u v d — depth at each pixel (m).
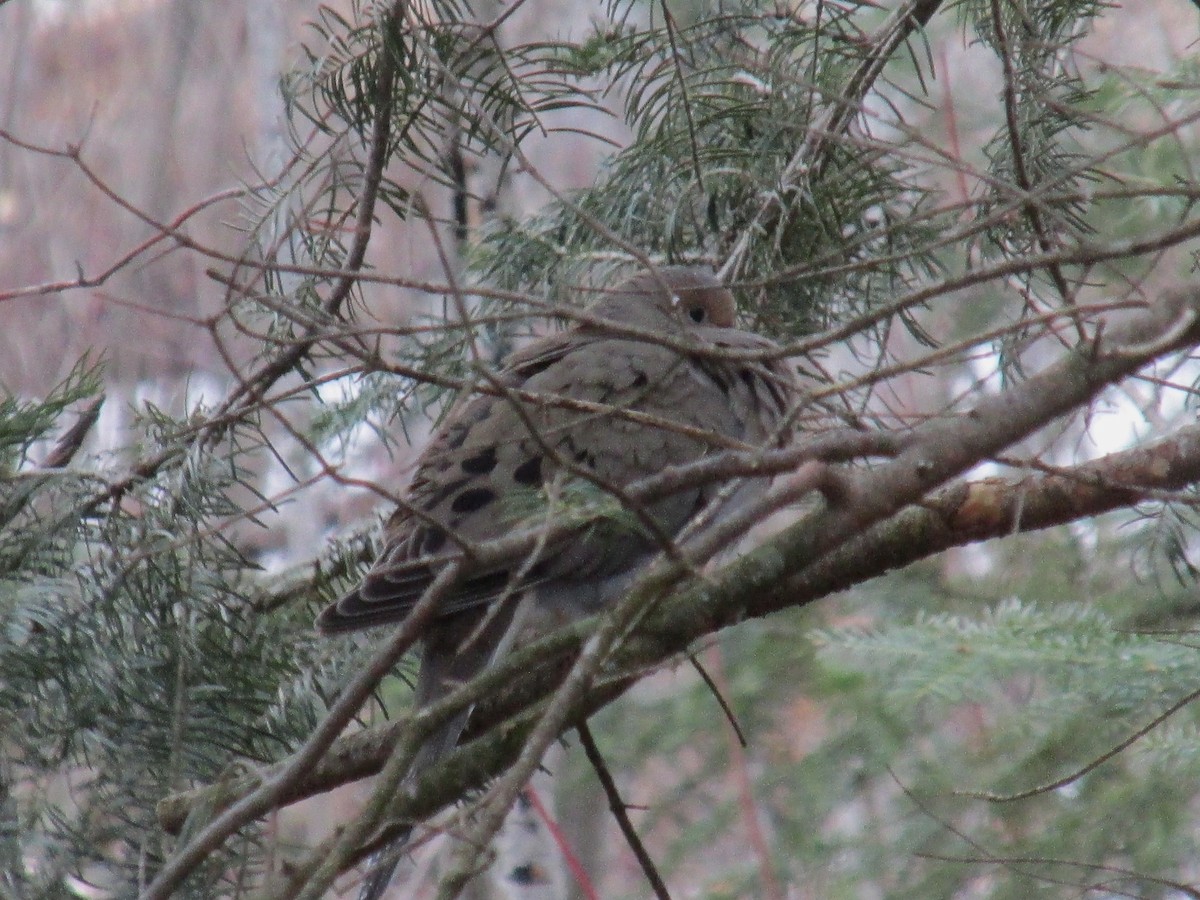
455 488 8.14
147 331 16.83
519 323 9.59
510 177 11.75
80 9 18.75
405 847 5.54
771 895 11.40
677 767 13.59
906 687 8.14
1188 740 8.60
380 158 7.73
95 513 7.70
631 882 15.48
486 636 8.00
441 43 7.88
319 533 14.76
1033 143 7.70
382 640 7.86
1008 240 7.86
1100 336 5.43
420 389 8.52
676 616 6.89
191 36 18.47
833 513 6.32
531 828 12.32
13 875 6.87
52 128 18.23
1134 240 5.30
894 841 11.24
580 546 8.08
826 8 8.14
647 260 6.09
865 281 8.45
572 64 8.23
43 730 7.32
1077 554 11.59
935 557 12.22
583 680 5.52
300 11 16.38
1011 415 5.71
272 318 8.06
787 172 7.86
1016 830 10.80
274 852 5.66
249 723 7.57
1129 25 14.28
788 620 12.48
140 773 7.18
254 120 18.08
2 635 7.02
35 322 17.20
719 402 8.54
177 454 7.69
